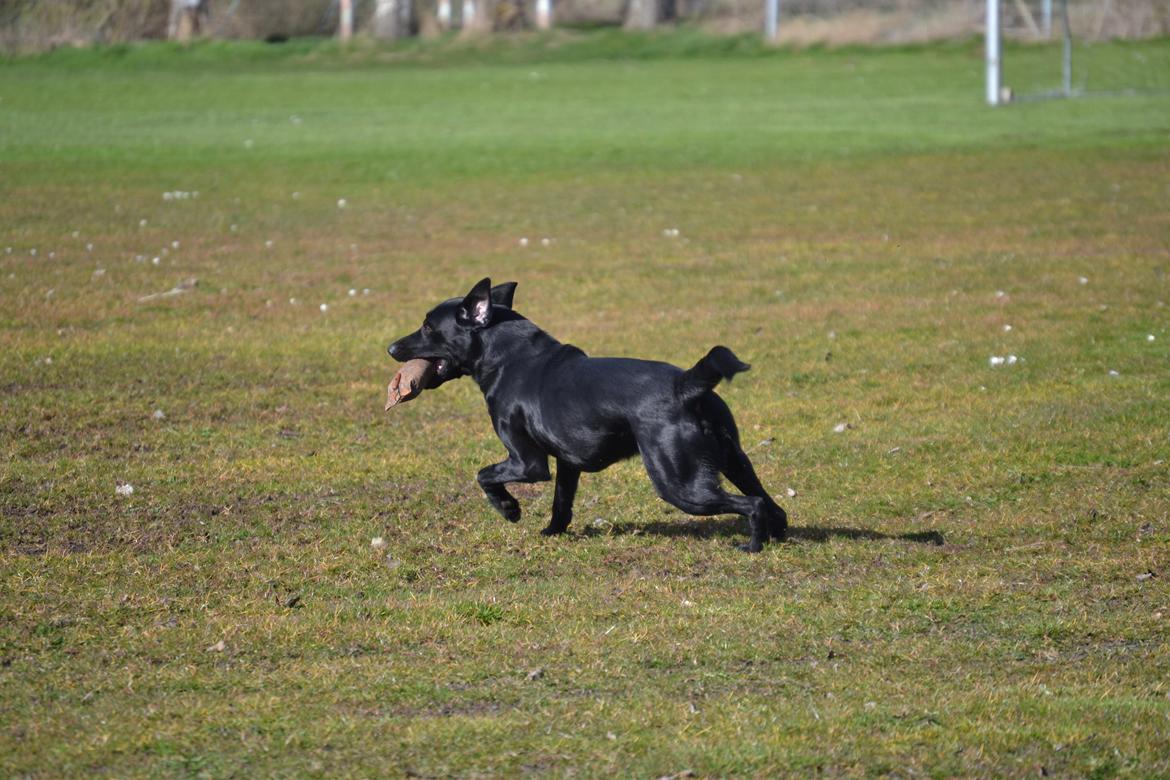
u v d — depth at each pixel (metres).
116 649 7.55
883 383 14.29
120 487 10.80
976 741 6.23
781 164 32.94
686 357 15.36
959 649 7.56
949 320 17.05
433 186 30.58
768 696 6.89
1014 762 6.03
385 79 54.91
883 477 11.24
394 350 9.83
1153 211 24.98
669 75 55.16
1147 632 7.80
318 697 6.85
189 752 6.21
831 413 13.23
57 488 10.82
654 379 8.77
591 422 8.95
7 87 50.78
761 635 7.73
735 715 6.58
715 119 41.62
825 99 46.34
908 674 7.21
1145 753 6.10
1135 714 6.54
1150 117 39.19
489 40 66.31
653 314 17.80
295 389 14.35
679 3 73.81
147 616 8.10
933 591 8.52
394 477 11.39
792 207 27.09
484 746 6.23
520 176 31.83
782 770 5.98
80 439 12.34
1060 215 25.03
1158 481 10.86
